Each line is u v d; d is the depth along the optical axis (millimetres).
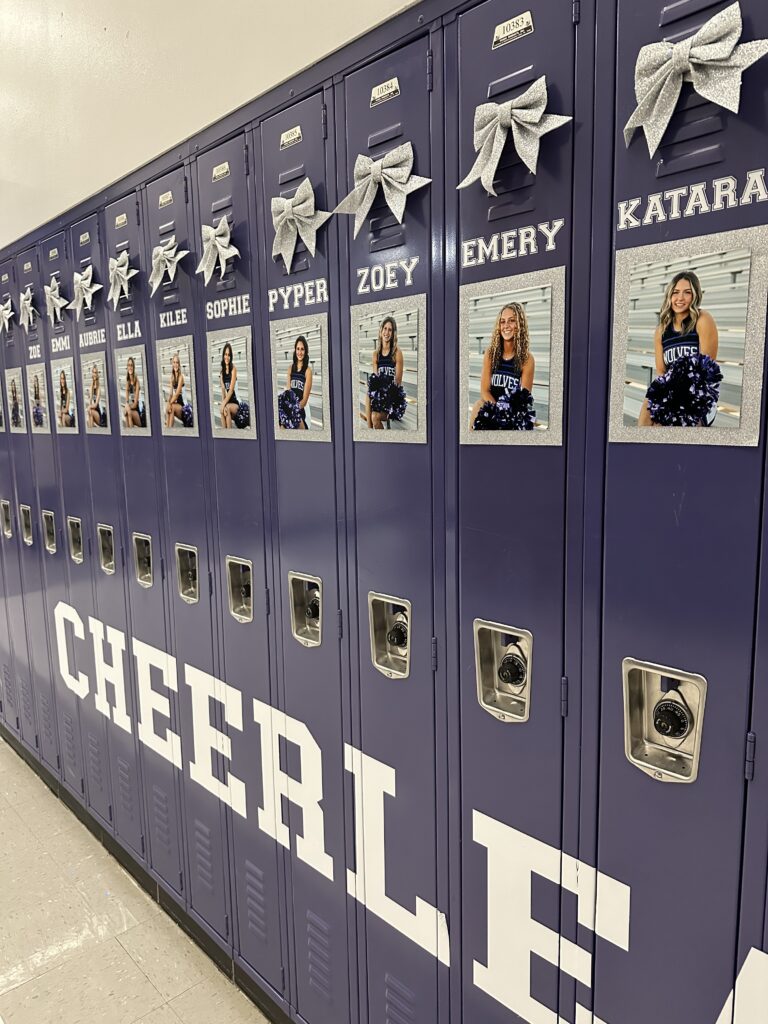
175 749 2350
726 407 944
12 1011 2127
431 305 1306
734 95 856
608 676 1129
